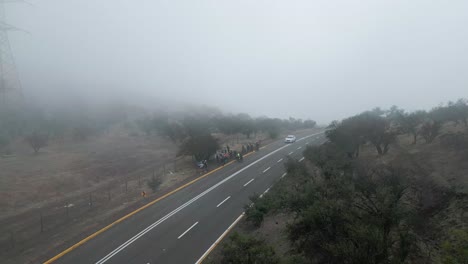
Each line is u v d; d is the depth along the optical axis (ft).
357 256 28.66
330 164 59.98
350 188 44.55
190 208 68.69
